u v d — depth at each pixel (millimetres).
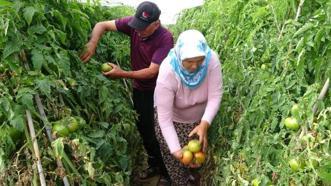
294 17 2799
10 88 2445
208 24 4477
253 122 2723
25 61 2527
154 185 3953
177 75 2773
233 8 3654
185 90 2863
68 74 2654
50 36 2643
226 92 3246
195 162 2871
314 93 2248
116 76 3326
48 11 2754
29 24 2480
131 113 3645
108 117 3277
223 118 3168
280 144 2455
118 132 3271
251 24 3365
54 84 2469
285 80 2531
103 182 2652
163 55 3314
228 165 2824
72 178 2426
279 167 2342
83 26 3121
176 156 2867
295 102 2500
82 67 3082
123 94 3947
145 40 3367
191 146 2834
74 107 2816
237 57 3271
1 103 2309
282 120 2420
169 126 2885
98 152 2836
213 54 2830
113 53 3969
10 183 2348
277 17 2928
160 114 2875
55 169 2430
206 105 3018
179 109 3020
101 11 3998
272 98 2562
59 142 2307
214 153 3258
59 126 2432
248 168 2629
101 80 3180
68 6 2916
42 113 2445
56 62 2605
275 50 2852
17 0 2512
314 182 2104
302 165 2164
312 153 2127
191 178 3529
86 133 2830
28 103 2338
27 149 2375
